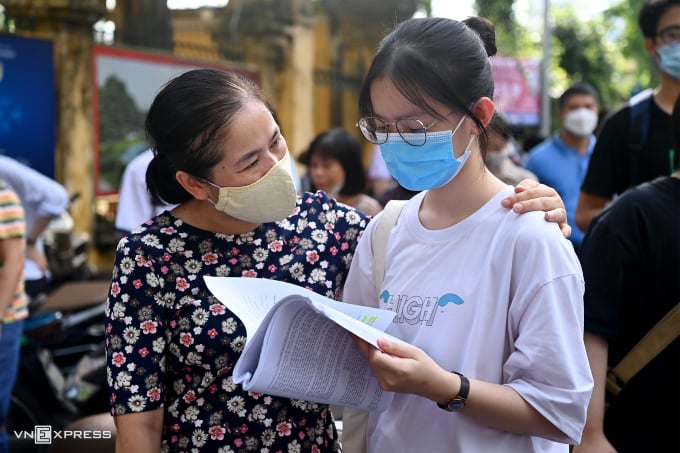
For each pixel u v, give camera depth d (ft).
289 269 5.62
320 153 12.60
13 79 19.01
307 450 5.57
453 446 4.93
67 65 21.04
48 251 17.56
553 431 4.67
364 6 36.37
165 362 5.37
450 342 4.91
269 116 5.31
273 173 5.26
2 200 10.55
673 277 6.39
